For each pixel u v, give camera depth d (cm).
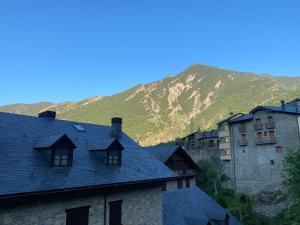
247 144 5331
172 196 2633
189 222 2366
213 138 7969
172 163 3531
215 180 5488
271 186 4841
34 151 1463
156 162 2148
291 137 4606
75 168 1507
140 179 1736
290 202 4097
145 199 1811
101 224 1517
